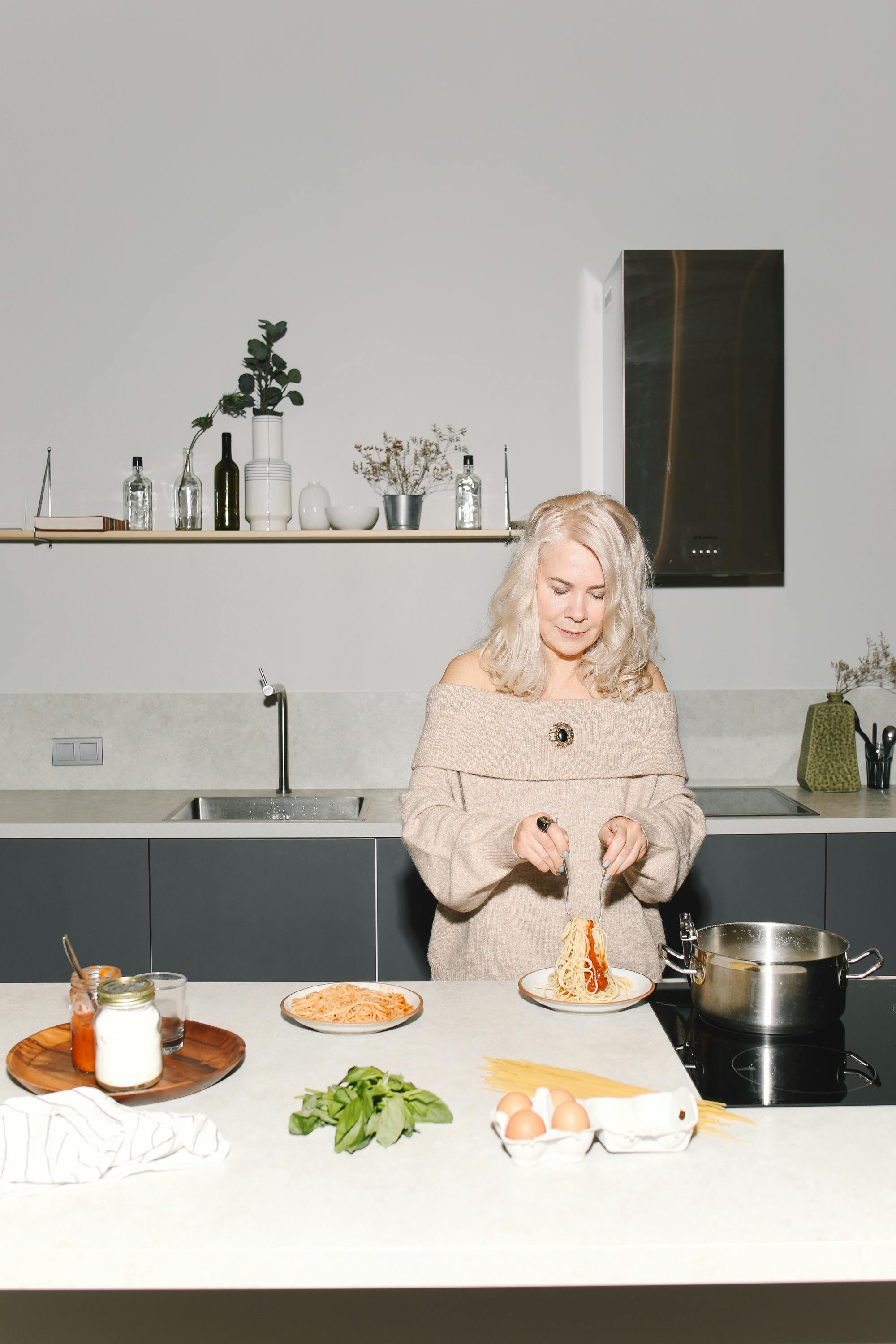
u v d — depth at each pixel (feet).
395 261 10.41
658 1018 4.53
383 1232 2.83
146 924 8.69
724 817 8.86
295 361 10.45
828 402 10.55
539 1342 4.12
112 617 10.50
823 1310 4.17
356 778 10.57
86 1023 3.81
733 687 10.62
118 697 10.52
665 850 5.41
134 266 10.37
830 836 8.82
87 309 10.37
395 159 10.40
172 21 10.32
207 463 10.46
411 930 8.68
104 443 10.44
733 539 9.48
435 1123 3.50
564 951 4.76
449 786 6.10
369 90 10.36
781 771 10.62
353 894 8.68
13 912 8.66
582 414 10.48
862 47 10.44
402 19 10.34
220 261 10.39
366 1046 4.18
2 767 10.56
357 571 10.51
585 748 6.06
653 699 6.24
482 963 5.79
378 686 10.57
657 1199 3.01
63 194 10.33
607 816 5.96
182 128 10.35
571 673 6.35
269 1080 3.86
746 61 10.43
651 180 10.44
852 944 8.83
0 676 10.53
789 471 10.56
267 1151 3.32
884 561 10.64
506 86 10.39
